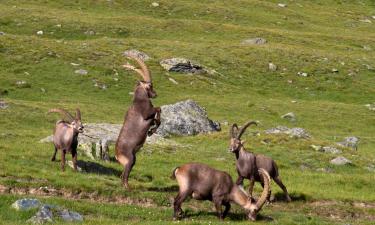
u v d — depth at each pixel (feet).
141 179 348.79
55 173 310.45
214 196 260.01
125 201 291.99
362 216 332.60
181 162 437.99
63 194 287.48
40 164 333.62
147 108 291.38
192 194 261.44
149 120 292.81
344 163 496.64
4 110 604.90
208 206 297.74
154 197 296.71
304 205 333.42
